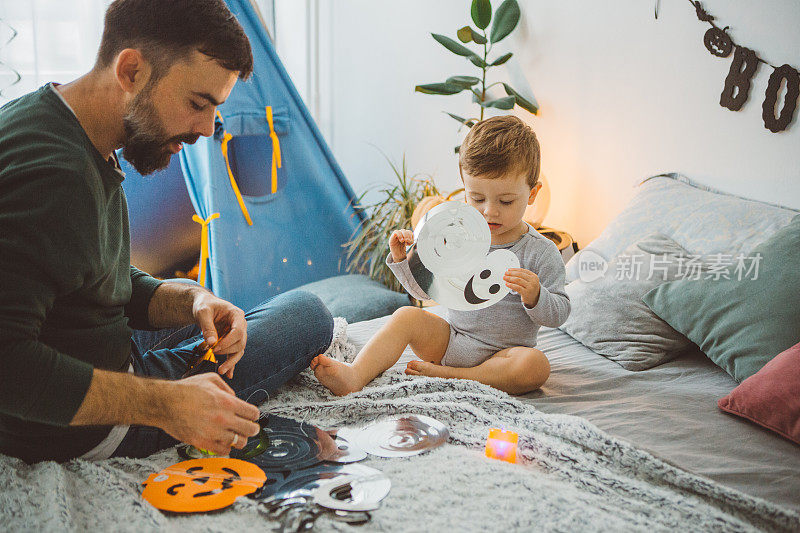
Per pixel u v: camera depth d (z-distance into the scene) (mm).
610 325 1622
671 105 1942
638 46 2000
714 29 1798
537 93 2330
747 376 1375
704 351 1501
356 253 2566
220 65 963
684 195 1842
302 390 1358
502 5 2242
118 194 1044
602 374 1486
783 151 1705
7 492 880
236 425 888
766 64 1709
